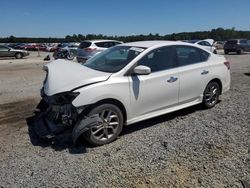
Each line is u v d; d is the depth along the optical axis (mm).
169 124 5836
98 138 4844
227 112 6539
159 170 4051
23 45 58375
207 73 6559
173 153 4539
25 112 7023
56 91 4832
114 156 4488
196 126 5684
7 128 5875
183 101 6141
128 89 5148
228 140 4992
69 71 5281
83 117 4742
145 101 5422
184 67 6098
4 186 3746
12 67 19656
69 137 5145
